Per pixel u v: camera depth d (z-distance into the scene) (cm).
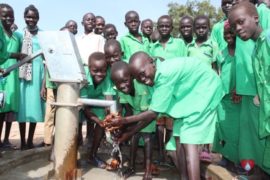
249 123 356
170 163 443
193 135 306
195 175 299
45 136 530
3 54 391
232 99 394
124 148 511
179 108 317
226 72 403
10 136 670
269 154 316
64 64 304
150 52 533
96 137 426
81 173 363
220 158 448
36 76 498
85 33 577
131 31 546
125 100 400
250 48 354
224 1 460
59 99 310
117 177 386
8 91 464
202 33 493
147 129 376
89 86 424
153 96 310
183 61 313
